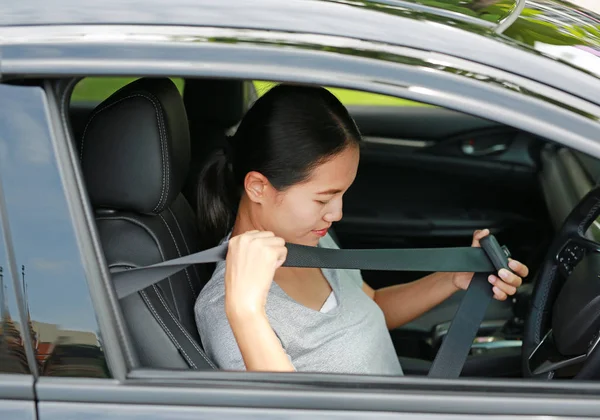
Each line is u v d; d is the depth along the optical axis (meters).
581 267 1.60
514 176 2.92
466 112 1.13
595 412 1.16
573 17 1.46
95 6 1.16
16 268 1.16
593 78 1.19
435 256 1.53
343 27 1.16
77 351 1.17
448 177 2.96
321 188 1.44
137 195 1.42
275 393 1.16
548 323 1.73
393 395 1.16
